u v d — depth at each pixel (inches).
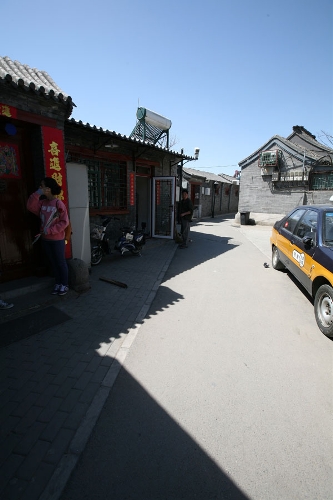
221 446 83.8
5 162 167.9
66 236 181.6
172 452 81.4
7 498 67.6
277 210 613.0
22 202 179.0
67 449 80.7
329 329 142.9
